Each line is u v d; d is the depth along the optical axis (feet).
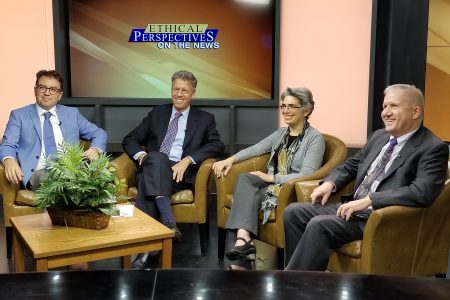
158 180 10.06
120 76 14.10
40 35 13.93
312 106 10.08
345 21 13.71
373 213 7.17
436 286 4.75
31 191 10.14
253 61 13.96
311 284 4.75
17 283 4.71
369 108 13.32
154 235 7.33
